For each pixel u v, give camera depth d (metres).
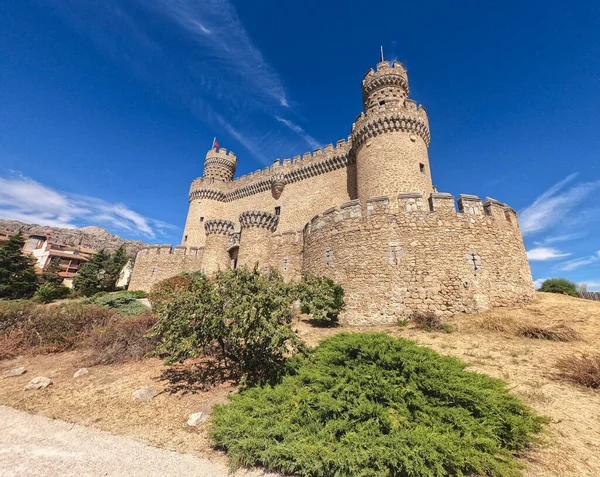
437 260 12.59
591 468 3.50
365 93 30.64
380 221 13.96
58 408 5.70
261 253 25.81
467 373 4.76
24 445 4.32
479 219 13.32
